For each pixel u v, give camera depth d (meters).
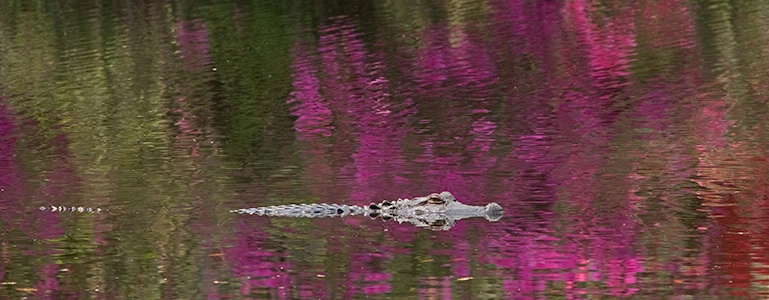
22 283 30.97
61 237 36.06
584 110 57.31
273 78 71.62
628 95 60.53
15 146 55.47
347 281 30.41
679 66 67.44
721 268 30.53
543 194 40.31
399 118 58.03
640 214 36.81
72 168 48.88
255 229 36.53
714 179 41.47
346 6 97.12
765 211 36.44
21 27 93.31
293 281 30.55
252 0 100.38
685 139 49.06
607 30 80.88
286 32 87.12
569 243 33.62
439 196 38.34
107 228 37.22
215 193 42.50
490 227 36.00
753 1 87.25
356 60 75.50
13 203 41.50
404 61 74.31
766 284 28.88
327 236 35.41
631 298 28.30
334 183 43.81
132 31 89.94
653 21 83.31
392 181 43.66
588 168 44.31
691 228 34.72
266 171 46.53
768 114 53.38
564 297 28.52
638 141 49.25
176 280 30.92
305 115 60.47
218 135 56.28
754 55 68.62
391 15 92.31
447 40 80.69
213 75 73.38
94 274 31.72
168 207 40.25
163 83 71.81
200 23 92.00
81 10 99.88
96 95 69.38
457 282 30.09
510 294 28.92
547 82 65.50
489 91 63.81
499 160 46.81
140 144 54.78
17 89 72.06
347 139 53.28
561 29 82.50
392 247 33.94
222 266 32.22
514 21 86.69
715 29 78.12
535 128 53.53
